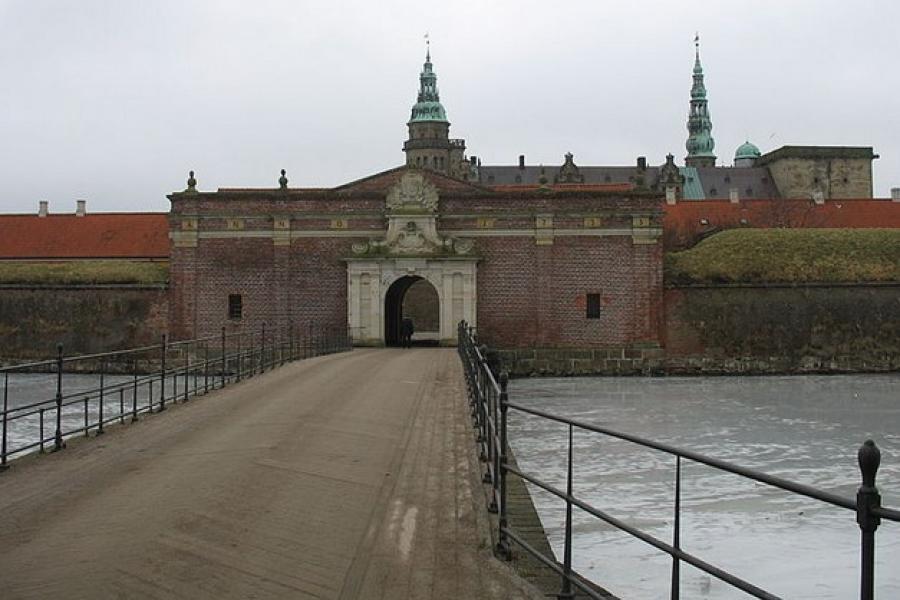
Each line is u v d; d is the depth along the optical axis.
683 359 51.09
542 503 20.94
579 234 50.62
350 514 11.93
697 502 20.86
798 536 18.14
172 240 51.28
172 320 51.47
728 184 129.50
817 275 52.41
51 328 52.47
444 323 50.56
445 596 8.87
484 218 50.78
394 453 16.33
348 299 50.66
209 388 26.67
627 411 36.62
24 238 70.19
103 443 17.34
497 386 12.41
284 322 51.03
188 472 14.34
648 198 50.28
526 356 50.53
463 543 10.73
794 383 47.06
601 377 50.31
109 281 52.16
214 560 9.84
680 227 78.38
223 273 51.22
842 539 17.95
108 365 51.91
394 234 50.41
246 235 51.19
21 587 8.96
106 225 71.25
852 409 37.12
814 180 126.50
